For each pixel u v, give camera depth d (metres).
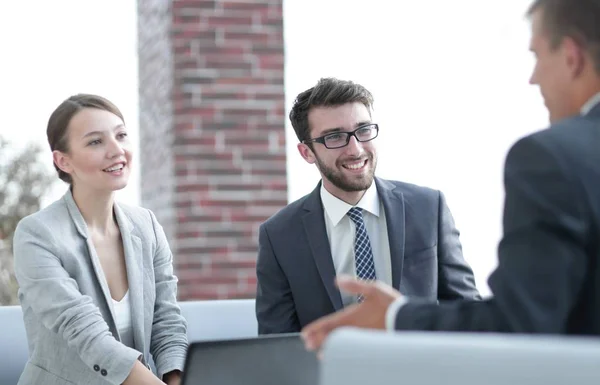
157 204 5.43
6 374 2.99
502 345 0.88
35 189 4.90
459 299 2.72
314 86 2.75
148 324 2.80
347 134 2.67
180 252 4.87
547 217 1.17
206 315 3.18
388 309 1.34
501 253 1.22
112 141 2.74
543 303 1.13
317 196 2.82
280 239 2.78
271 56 5.06
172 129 4.95
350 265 2.74
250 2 5.05
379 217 2.77
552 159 1.20
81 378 2.62
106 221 2.83
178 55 4.96
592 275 1.18
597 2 1.30
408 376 0.92
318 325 1.37
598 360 0.82
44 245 2.67
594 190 1.18
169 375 2.75
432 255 2.73
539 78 1.38
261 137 5.02
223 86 4.99
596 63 1.31
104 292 2.71
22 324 3.07
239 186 4.96
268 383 1.62
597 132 1.24
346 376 0.96
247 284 4.92
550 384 0.84
